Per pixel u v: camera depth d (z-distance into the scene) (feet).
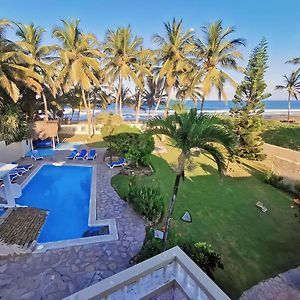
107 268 21.91
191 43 74.28
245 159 64.80
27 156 62.28
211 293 11.37
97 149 73.00
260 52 56.29
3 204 32.09
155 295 13.25
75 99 105.40
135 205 33.17
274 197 41.83
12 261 22.43
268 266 23.98
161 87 114.32
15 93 54.80
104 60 87.35
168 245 23.08
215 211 35.47
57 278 20.45
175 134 21.72
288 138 71.36
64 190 42.78
